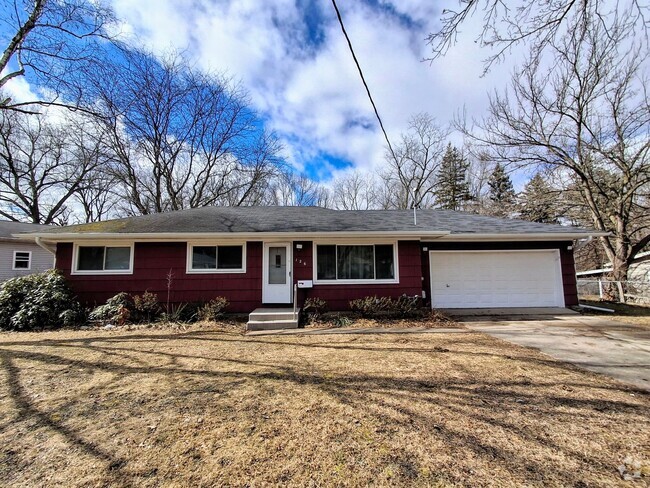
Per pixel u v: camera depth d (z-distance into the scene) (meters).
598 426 2.87
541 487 2.09
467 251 10.40
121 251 9.29
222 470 2.30
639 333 6.85
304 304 9.14
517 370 4.39
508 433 2.76
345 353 5.37
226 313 9.25
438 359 4.95
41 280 8.65
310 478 2.21
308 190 30.98
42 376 4.27
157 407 3.32
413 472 2.26
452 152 29.86
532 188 16.50
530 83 13.72
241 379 4.12
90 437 2.75
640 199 15.55
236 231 9.15
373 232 9.19
